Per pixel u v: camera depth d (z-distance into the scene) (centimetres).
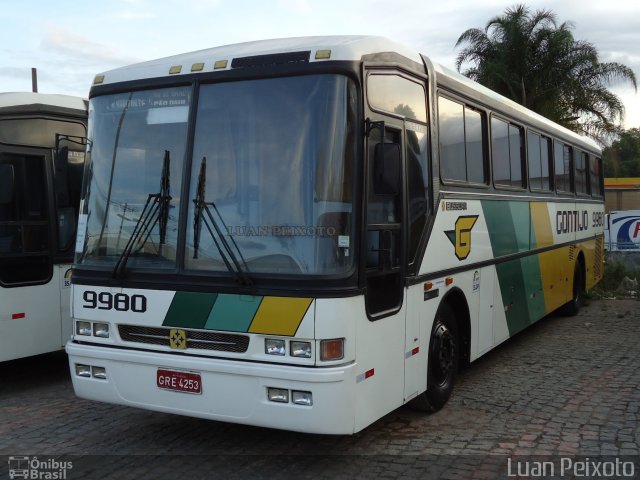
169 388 497
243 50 522
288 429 461
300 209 471
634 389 730
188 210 501
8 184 734
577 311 1273
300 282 459
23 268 749
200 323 486
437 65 648
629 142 5516
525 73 2538
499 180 808
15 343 739
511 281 845
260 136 488
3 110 738
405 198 553
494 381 771
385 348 515
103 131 552
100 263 535
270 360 466
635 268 1919
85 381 535
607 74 2528
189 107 513
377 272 501
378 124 479
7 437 585
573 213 1202
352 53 486
